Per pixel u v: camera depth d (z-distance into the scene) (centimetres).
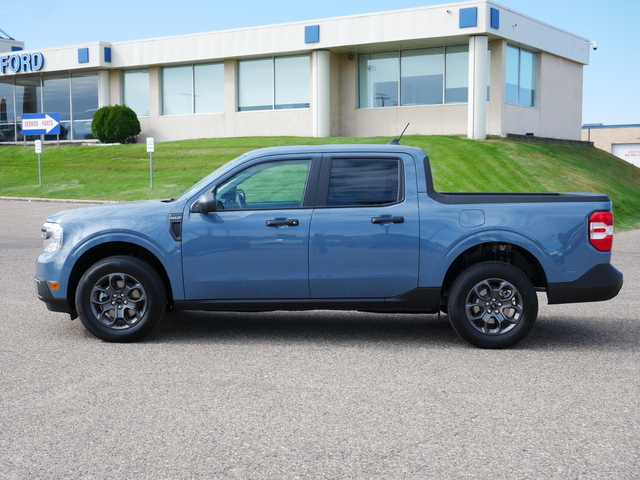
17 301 878
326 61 2991
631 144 6184
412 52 2959
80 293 665
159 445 415
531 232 648
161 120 3456
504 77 2836
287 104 3161
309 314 830
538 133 3159
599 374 567
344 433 435
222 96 3306
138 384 536
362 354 630
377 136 3045
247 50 3119
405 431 438
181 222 662
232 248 657
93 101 3609
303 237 653
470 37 2714
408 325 764
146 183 2550
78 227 671
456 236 647
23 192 2548
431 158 2466
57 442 420
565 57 3288
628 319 799
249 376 558
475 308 658
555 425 449
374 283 654
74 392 516
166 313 827
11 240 1491
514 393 515
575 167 2678
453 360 610
